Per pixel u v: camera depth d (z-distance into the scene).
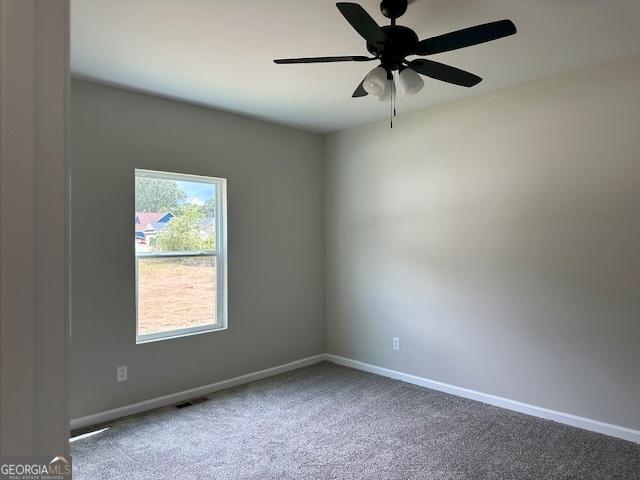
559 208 3.28
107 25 2.46
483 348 3.72
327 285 5.04
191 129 3.89
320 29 2.53
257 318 4.40
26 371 0.42
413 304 4.21
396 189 4.34
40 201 0.43
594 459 2.74
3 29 0.41
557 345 3.30
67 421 0.45
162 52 2.82
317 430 3.19
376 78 2.15
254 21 2.43
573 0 2.23
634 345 2.96
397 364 4.36
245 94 3.63
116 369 3.44
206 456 2.81
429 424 3.28
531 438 3.03
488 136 3.67
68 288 0.45
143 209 3.69
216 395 3.93
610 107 3.04
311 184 4.93
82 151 3.27
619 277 3.01
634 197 2.95
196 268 4.04
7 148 0.40
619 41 2.71
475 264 3.77
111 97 3.42
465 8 2.31
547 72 3.23
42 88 0.43
